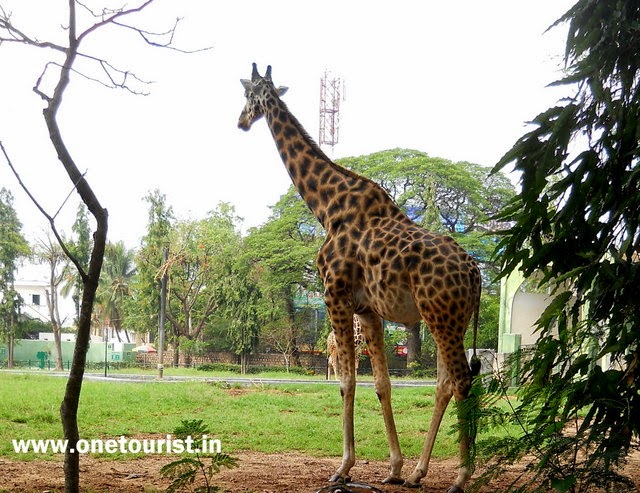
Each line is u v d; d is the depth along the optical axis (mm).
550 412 5672
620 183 5781
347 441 7680
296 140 8703
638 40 5762
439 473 8555
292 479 7922
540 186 5922
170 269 43406
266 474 8258
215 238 44625
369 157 42406
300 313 45000
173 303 48500
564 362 5887
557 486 4973
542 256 5945
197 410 14219
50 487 7168
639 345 5551
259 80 9156
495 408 6133
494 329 39406
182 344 44938
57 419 12023
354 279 7809
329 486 6918
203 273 45375
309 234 43000
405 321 7664
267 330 43531
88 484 7441
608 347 5359
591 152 5836
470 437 6395
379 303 7559
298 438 11188
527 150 6090
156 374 35219
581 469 5191
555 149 5938
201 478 7863
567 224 5867
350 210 7969
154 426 11859
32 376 22859
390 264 7383
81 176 4957
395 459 7762
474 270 7250
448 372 7137
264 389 20156
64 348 53125
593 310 5812
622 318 5625
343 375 7789
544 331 6055
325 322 38656
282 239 41875
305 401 16375
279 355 45250
